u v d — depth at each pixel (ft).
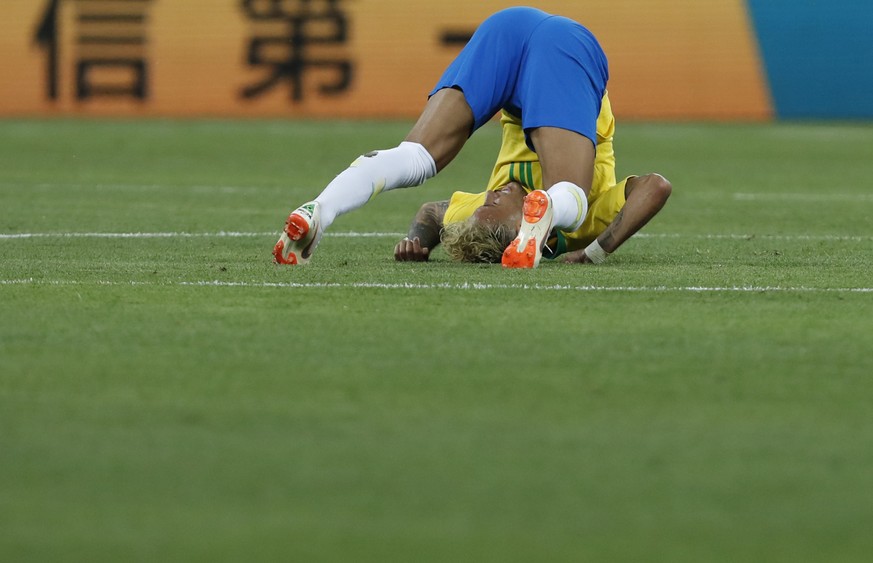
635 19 261.65
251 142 207.21
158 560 26.35
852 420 36.40
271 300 54.75
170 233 91.76
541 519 28.66
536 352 44.42
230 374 41.22
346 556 26.55
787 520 28.68
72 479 31.17
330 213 67.15
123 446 33.71
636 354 44.27
